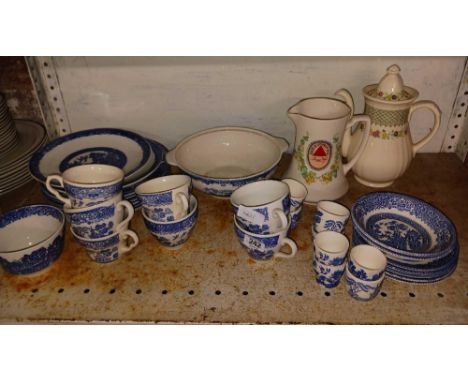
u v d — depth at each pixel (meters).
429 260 0.70
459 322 0.68
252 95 1.01
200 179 0.85
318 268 0.72
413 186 0.97
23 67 0.98
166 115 1.04
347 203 0.91
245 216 0.74
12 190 0.93
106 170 0.78
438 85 0.99
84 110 1.04
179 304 0.71
